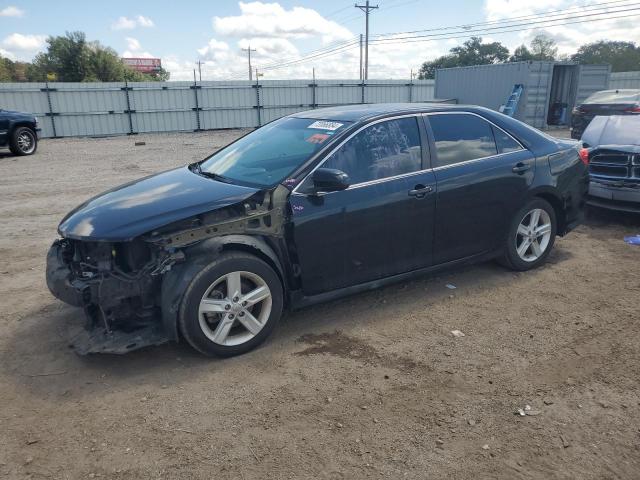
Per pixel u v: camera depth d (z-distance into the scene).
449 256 4.76
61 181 11.70
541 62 21.72
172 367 3.69
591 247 6.19
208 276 3.57
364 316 4.44
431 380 3.48
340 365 3.68
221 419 3.11
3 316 4.54
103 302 3.49
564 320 4.32
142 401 3.29
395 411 3.16
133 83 27.03
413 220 4.41
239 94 29.56
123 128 27.33
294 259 3.96
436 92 26.91
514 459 2.76
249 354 3.85
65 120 26.03
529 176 5.09
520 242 5.30
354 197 4.11
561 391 3.34
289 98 30.78
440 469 2.69
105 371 3.65
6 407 3.26
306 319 4.41
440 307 4.59
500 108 22.39
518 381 3.46
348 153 4.18
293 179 3.96
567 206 5.48
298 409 3.19
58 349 3.96
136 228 3.48
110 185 11.17
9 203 9.41
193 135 26.38
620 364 3.64
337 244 4.10
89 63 53.75
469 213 4.74
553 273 5.35
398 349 3.89
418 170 4.46
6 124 16.30
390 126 4.43
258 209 3.79
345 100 32.09
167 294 3.51
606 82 23.83
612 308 4.53
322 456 2.79
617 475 2.65
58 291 3.74
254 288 3.85
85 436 2.97
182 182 4.29
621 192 6.82
